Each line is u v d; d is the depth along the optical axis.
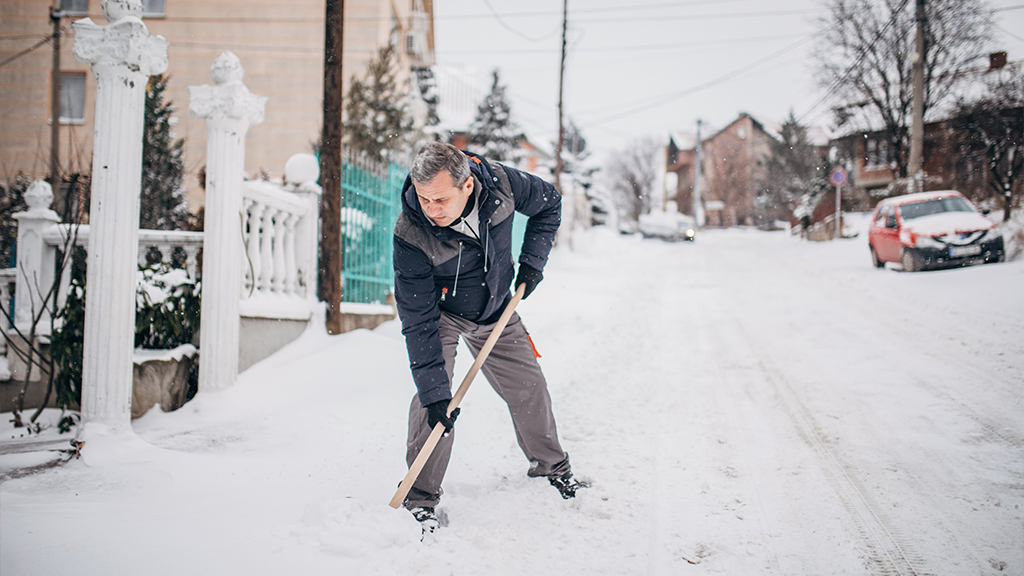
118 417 3.57
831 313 7.47
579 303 8.75
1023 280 8.20
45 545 2.15
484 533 2.37
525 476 3.02
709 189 49.06
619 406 4.20
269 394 4.46
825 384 4.57
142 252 4.74
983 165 15.91
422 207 2.24
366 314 6.22
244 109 4.36
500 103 23.41
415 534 2.30
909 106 18.36
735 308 8.28
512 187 2.49
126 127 3.63
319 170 5.91
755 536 2.42
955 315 6.75
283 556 2.12
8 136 12.65
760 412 4.01
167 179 7.49
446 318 2.62
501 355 2.70
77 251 4.62
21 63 12.77
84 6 12.99
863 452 3.27
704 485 2.90
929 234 10.14
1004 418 3.67
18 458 3.31
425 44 16.86
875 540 2.38
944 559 2.25
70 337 4.04
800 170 28.72
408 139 10.43
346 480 2.98
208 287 4.35
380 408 4.16
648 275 12.63
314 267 5.64
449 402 2.43
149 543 2.19
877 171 25.42
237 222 4.45
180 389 4.44
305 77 12.95
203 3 12.88
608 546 2.31
